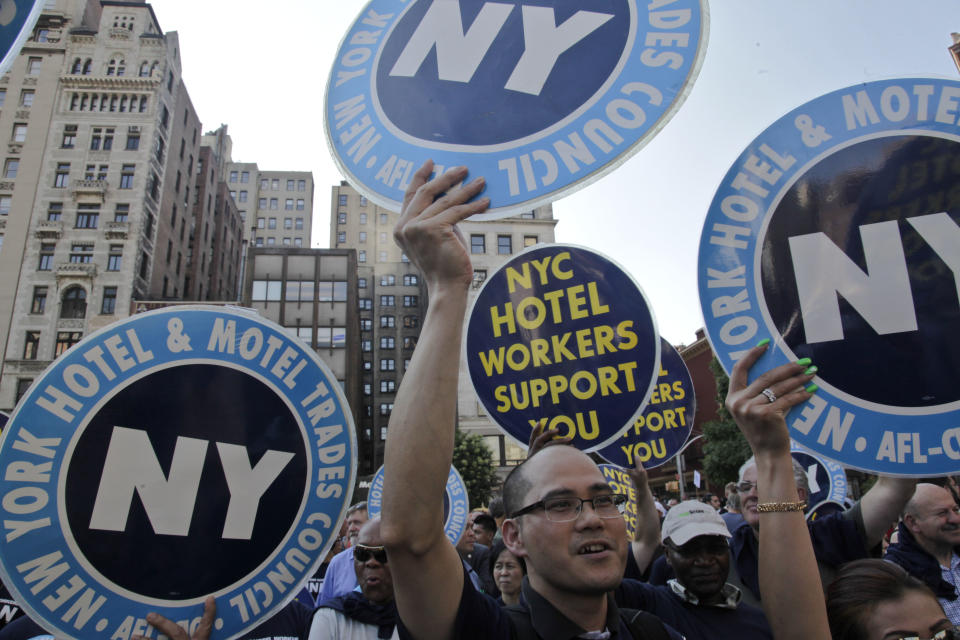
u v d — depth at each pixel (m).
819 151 2.01
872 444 1.80
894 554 3.30
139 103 42.75
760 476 1.79
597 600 1.54
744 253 2.00
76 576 2.10
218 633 2.20
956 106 1.94
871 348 1.86
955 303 1.84
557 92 1.81
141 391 2.32
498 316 3.86
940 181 1.91
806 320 1.91
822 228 1.96
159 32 47.38
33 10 2.03
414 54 2.00
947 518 3.10
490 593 5.18
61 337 37.25
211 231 57.03
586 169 1.73
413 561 1.33
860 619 1.88
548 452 1.66
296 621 3.12
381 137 1.97
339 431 2.47
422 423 1.33
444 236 1.48
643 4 1.80
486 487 36.56
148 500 2.24
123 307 38.09
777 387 1.84
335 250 39.31
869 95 2.01
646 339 3.55
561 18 1.87
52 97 41.81
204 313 2.46
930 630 1.81
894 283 1.89
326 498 2.41
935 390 1.80
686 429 5.08
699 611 2.44
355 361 37.66
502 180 1.78
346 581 4.43
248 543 2.31
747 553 3.07
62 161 40.59
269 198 94.44
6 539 2.04
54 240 38.91
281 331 2.50
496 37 1.92
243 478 2.36
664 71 1.73
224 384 2.42
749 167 2.05
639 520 3.71
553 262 3.83
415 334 68.81
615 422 3.52
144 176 41.06
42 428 2.16
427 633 1.35
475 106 1.87
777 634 1.67
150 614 2.15
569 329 3.72
